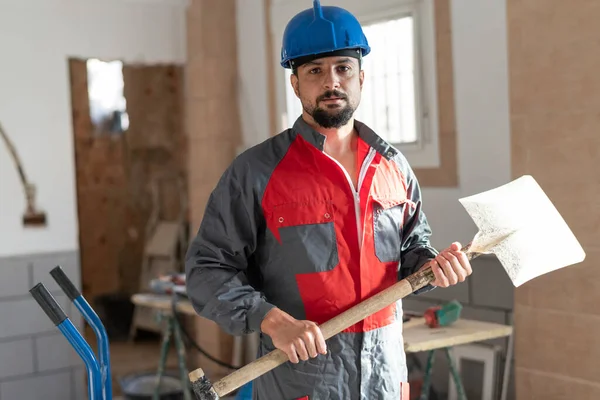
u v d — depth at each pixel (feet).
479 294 10.18
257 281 5.93
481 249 5.58
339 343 5.42
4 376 12.72
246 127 14.92
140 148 17.94
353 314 5.24
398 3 11.29
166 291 11.56
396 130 11.66
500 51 9.87
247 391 7.66
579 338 8.39
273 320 5.18
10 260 12.89
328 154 5.69
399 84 11.53
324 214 5.48
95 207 18.60
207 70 14.88
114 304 17.74
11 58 13.12
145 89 17.63
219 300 5.38
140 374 12.96
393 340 5.65
